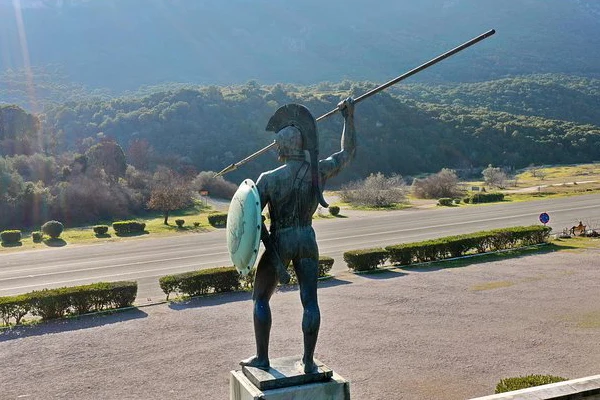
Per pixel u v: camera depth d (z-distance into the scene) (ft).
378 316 50.37
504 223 121.49
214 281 61.31
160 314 53.16
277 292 59.77
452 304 54.29
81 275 79.00
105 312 54.29
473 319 48.98
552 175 275.80
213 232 135.85
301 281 20.15
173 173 214.48
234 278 62.18
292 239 19.88
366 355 39.91
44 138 249.14
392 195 187.21
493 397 23.86
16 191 165.27
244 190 19.65
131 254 99.50
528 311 51.49
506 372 36.29
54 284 72.64
